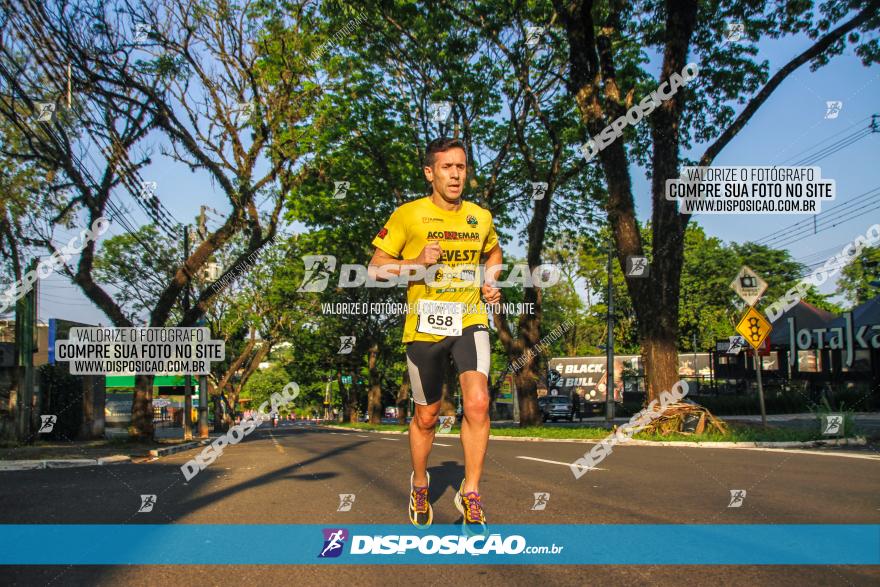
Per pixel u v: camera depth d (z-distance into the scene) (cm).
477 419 379
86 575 346
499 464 838
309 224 2605
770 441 1194
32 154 1479
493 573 328
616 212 1514
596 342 5816
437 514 476
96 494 681
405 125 2189
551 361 4972
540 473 720
